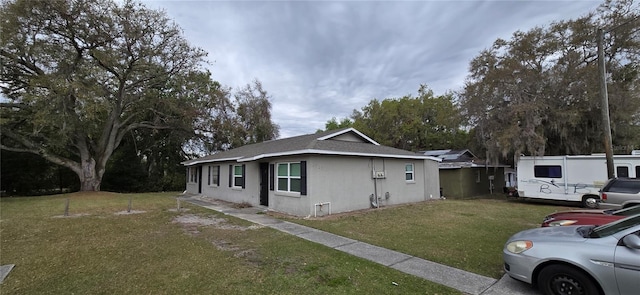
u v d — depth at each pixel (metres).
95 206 13.26
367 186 12.41
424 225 8.86
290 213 11.09
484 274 4.78
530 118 16.20
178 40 20.34
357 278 4.55
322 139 12.73
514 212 11.62
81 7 16.39
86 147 20.14
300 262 5.29
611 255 3.35
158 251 6.03
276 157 12.12
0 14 15.15
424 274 4.75
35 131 16.33
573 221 5.63
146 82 21.36
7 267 5.07
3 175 22.47
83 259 5.52
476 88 19.48
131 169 26.48
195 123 24.67
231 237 7.24
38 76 16.22
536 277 3.98
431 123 36.12
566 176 14.19
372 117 37.44
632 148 17.86
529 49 18.64
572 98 16.55
